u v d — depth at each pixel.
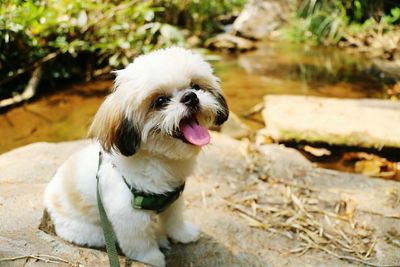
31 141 1.22
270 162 1.08
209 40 2.21
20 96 1.45
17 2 1.35
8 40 1.37
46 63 1.57
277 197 0.96
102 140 0.72
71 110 1.41
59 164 0.98
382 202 0.95
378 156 1.16
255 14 2.48
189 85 0.71
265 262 0.79
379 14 2.38
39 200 0.83
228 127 1.23
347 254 0.83
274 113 1.32
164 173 0.72
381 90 1.62
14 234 0.73
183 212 0.83
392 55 2.05
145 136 0.70
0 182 0.90
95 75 1.69
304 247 0.84
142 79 0.68
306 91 1.60
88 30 1.64
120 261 0.72
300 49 2.20
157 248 0.78
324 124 1.24
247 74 1.78
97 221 0.77
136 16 1.68
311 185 1.00
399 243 0.85
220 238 0.84
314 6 2.49
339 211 0.93
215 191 0.97
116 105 0.70
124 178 0.71
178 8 2.16
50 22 1.47
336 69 1.87
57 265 0.68
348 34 2.32
